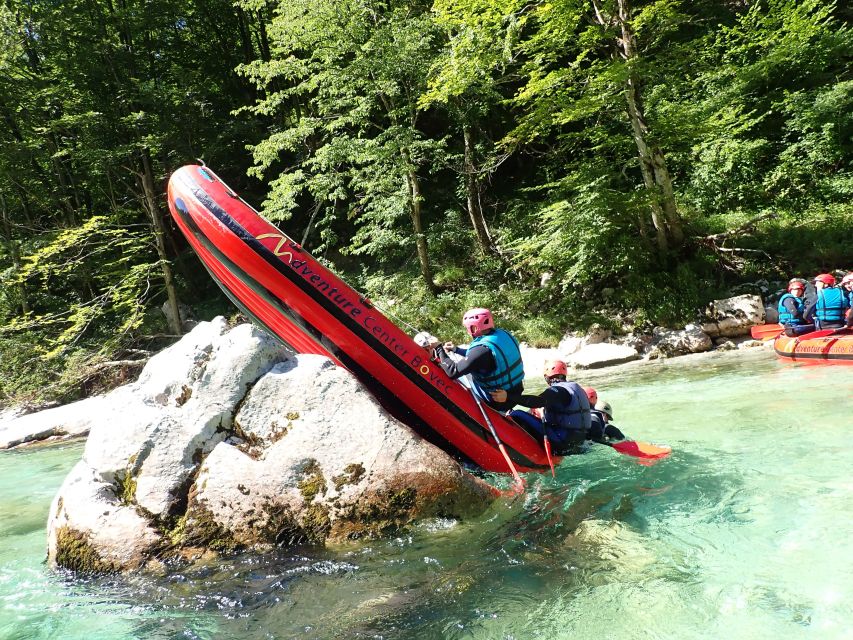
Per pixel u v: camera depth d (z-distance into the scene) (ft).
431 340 14.03
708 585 7.84
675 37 56.18
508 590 8.33
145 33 59.47
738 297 35.12
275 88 62.49
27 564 11.06
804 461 12.39
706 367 27.61
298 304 13.51
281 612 8.30
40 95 52.29
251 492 10.36
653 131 36.96
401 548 9.94
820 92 43.19
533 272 46.01
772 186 44.27
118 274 52.13
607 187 39.11
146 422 10.97
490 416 13.88
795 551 8.52
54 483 19.97
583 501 11.53
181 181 14.49
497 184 59.67
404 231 49.08
